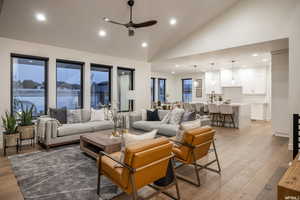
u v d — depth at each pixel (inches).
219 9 193.5
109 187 97.7
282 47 193.5
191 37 226.4
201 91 433.4
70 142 175.8
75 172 116.0
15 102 182.9
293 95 154.6
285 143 182.4
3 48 168.1
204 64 310.5
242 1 184.4
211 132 108.8
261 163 130.7
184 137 101.2
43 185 99.8
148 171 76.6
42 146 172.6
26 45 181.0
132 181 70.5
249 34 180.4
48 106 198.2
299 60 151.1
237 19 188.1
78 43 203.9
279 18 162.7
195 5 180.2
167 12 181.5
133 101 280.7
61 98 216.2
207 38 211.5
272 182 103.2
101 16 169.0
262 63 301.3
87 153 140.1
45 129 161.2
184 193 92.6
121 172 76.5
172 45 247.9
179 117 192.7
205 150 111.1
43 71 199.5
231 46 192.7
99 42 211.2
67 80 220.5
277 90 214.8
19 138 159.3
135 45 235.3
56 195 90.0
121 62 263.0
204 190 95.3
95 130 190.4
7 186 99.1
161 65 321.1
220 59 262.7
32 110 182.7
